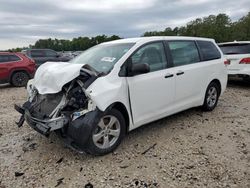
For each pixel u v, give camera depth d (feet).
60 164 12.23
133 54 14.10
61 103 12.35
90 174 11.33
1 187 10.57
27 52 52.95
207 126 16.88
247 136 15.21
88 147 12.21
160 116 15.47
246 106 22.04
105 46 16.22
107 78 12.78
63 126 11.91
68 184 10.67
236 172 11.27
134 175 11.19
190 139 14.79
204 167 11.71
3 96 29.04
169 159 12.49
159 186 10.39
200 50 18.72
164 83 15.20
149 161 12.33
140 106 14.08
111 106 12.57
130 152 13.24
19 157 13.03
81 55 16.72
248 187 10.24
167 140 14.66
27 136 15.62
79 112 11.98
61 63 13.85
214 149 13.51
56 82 12.01
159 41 15.78
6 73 35.76
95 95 11.89
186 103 17.28
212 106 20.07
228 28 207.21
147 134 15.52
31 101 14.17
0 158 12.94
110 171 11.53
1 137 15.56
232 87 31.37
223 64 20.52
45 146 14.16
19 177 11.27
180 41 17.22
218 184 10.45
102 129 12.64
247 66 28.43
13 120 18.88
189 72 16.99
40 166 12.10
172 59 16.10
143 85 14.02
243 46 29.19
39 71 13.76
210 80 19.19
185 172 11.34
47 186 10.59
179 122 17.58
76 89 12.36
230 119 18.31
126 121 13.83
